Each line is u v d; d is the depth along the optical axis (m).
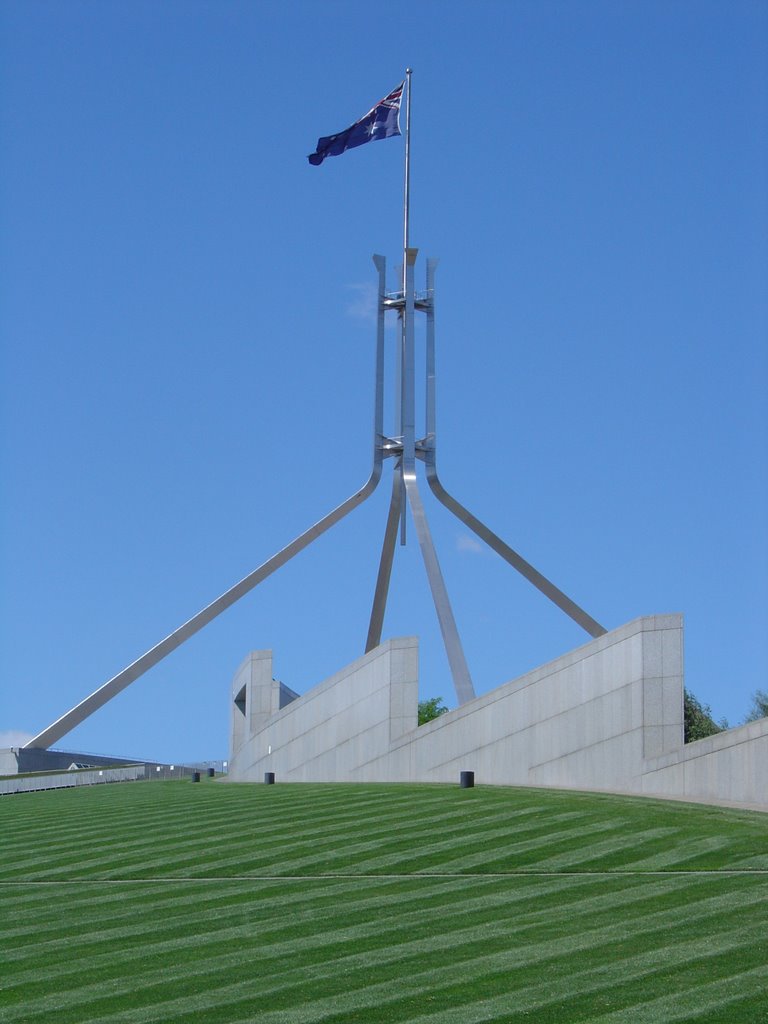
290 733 48.00
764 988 13.59
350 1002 14.03
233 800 34.09
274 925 18.06
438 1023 13.13
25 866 24.59
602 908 17.78
